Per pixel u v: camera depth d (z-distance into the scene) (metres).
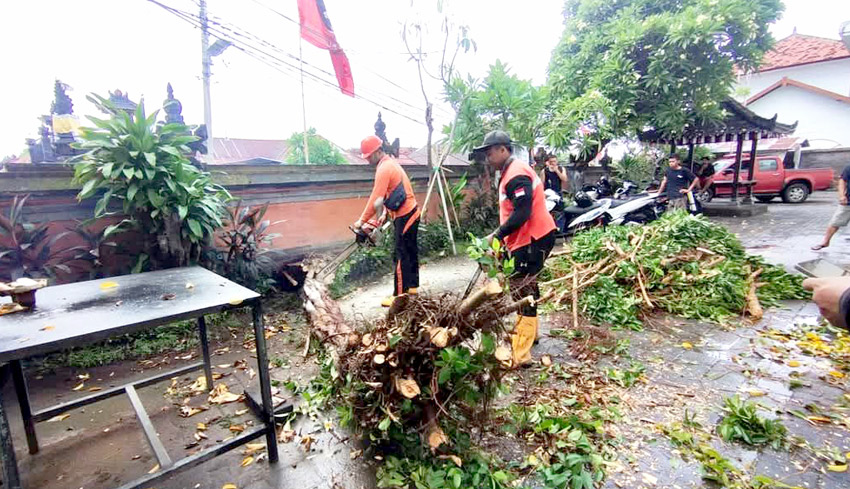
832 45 17.33
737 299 3.72
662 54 8.23
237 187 4.93
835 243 6.21
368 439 2.13
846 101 15.45
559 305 3.98
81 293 2.06
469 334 1.76
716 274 3.84
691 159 10.52
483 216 7.93
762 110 17.44
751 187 10.50
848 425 2.09
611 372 2.69
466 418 1.93
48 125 4.47
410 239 3.91
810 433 2.04
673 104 8.63
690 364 2.83
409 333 1.75
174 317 1.72
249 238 4.39
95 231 3.90
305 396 2.38
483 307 1.72
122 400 2.69
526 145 7.44
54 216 3.73
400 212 3.83
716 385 2.54
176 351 3.43
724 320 3.54
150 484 1.67
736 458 1.89
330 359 2.38
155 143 3.62
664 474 1.80
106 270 3.88
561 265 4.64
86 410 2.57
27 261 3.41
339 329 2.49
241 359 3.25
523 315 2.75
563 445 1.95
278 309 4.38
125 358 3.31
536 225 2.76
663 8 9.38
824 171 11.76
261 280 4.48
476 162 8.33
